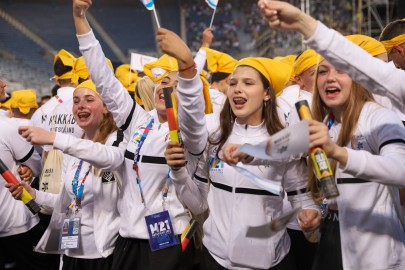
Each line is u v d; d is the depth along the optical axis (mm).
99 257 4438
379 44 3529
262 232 2688
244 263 3479
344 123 3059
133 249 4180
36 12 34156
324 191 2512
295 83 5441
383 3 13719
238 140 3557
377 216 3016
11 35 33094
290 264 3633
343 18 28594
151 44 34406
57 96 6102
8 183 4230
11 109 7758
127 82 6672
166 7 35500
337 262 3143
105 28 34875
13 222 5367
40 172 5574
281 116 3885
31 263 5555
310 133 2537
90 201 4461
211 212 3627
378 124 2947
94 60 4113
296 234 4496
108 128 4508
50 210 5391
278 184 2965
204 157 3656
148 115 4324
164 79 4145
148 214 4098
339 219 3076
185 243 3855
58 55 6250
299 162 3443
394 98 2717
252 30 34031
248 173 2924
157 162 4094
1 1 34125
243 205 3471
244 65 3525
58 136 3906
